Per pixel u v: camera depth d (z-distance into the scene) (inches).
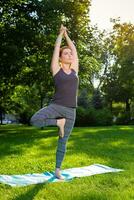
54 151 513.7
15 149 538.6
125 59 1813.5
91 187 297.4
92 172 353.7
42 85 1106.7
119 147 557.9
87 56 1069.8
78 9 1016.9
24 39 962.1
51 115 318.0
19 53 924.0
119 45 1795.0
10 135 841.5
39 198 267.4
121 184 306.3
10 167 382.9
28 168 378.6
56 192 280.7
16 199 263.3
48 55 1014.4
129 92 2046.0
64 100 320.5
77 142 618.5
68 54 327.6
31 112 1710.1
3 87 1129.4
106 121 1531.7
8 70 954.1
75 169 368.5
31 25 987.3
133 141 647.8
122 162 417.1
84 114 1497.3
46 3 989.8
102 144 592.7
